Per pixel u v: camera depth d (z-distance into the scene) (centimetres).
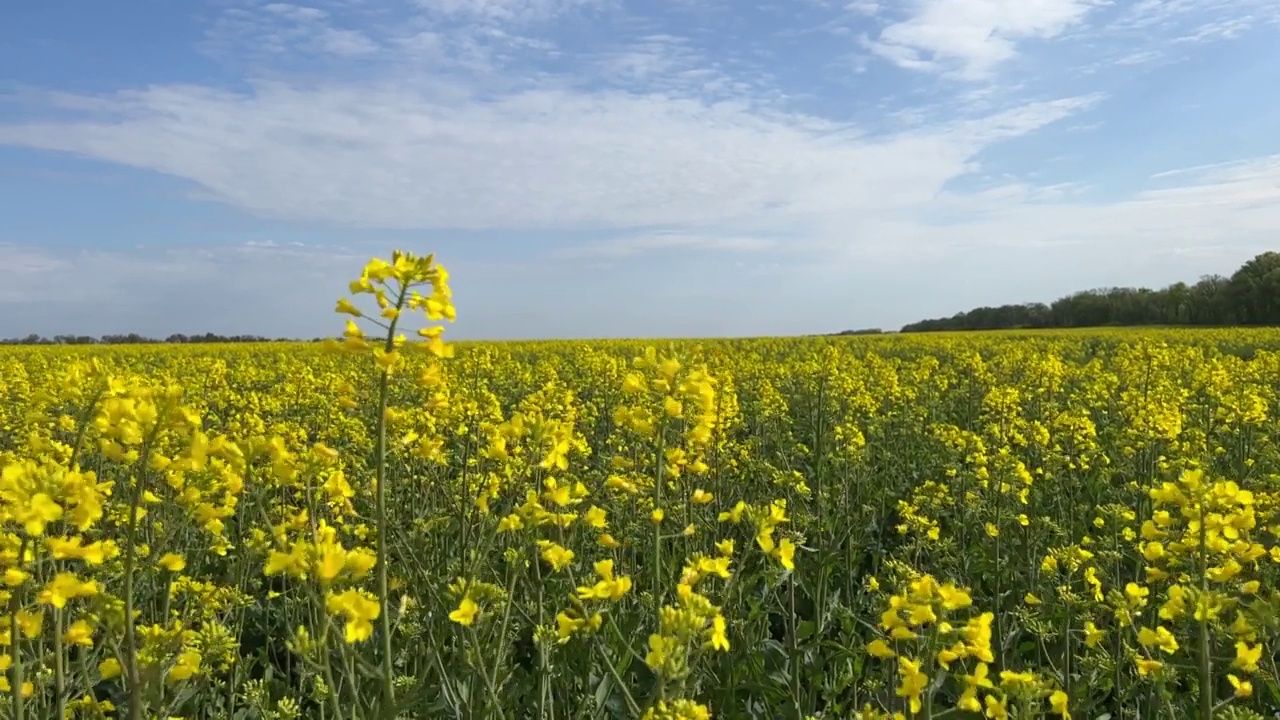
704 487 748
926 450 1139
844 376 1305
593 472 795
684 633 311
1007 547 727
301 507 604
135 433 333
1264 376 1402
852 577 706
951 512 829
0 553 336
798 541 602
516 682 505
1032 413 1329
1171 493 388
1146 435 851
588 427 1091
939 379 1681
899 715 307
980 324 7812
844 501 786
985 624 307
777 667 550
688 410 643
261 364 2223
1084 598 519
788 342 3909
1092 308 7262
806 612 688
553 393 938
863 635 627
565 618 361
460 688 449
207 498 470
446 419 668
